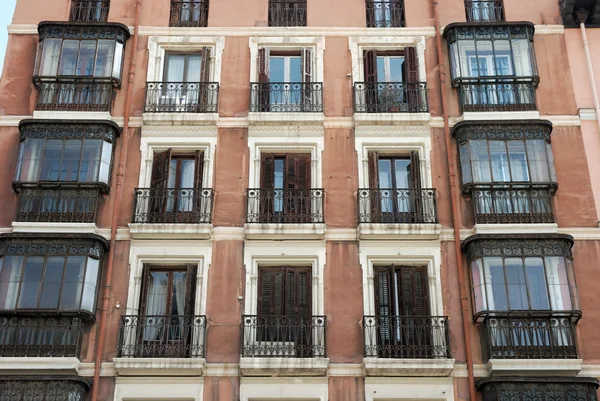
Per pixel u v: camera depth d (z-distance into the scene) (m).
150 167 23.53
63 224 22.06
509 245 21.50
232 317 21.36
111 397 20.30
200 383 20.48
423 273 22.17
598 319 21.31
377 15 26.08
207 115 23.84
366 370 20.47
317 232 22.16
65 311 20.58
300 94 24.41
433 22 25.73
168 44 25.39
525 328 20.59
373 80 24.88
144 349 20.75
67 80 24.19
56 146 22.97
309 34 25.50
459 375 20.58
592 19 25.69
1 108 24.19
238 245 22.30
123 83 24.66
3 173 23.20
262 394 20.38
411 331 21.08
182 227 22.17
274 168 23.77
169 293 21.89
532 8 25.95
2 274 21.02
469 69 24.58
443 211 22.78
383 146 23.80
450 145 23.64
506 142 23.19
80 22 24.88
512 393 19.56
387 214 22.64
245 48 25.34
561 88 24.59
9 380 19.58
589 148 23.70
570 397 19.50
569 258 21.45
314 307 21.55
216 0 26.14
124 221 22.59
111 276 21.78
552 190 22.78
